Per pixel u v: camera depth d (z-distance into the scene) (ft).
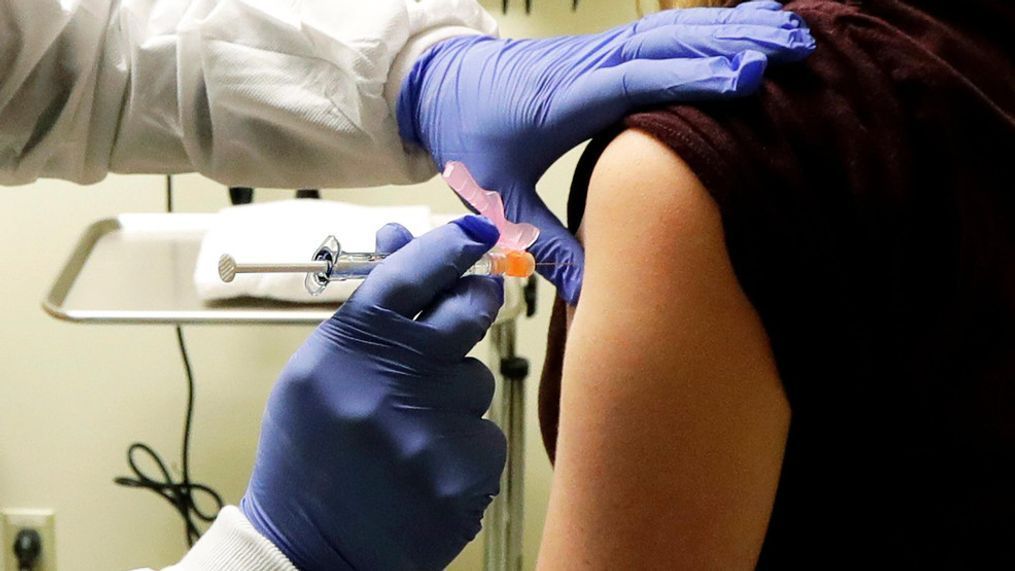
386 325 2.99
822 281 2.64
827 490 2.83
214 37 3.77
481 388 3.10
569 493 2.78
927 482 2.82
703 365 2.66
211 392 6.22
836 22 2.74
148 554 6.61
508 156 3.32
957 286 2.66
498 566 4.74
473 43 3.70
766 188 2.62
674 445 2.69
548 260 3.21
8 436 6.30
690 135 2.65
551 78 3.23
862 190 2.62
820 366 2.70
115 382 6.19
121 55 3.80
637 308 2.67
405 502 3.01
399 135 3.86
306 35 3.75
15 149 3.83
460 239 3.04
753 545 2.78
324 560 3.04
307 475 3.01
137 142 3.92
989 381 2.75
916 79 2.64
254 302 3.90
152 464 6.40
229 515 3.08
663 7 3.38
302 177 3.97
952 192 2.63
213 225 4.28
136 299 3.91
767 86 2.68
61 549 6.57
